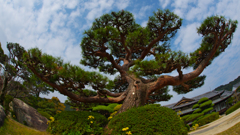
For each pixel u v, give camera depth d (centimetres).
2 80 1163
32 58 771
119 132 523
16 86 1367
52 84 830
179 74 863
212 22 930
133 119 541
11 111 1108
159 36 1112
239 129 903
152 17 1084
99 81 829
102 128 680
